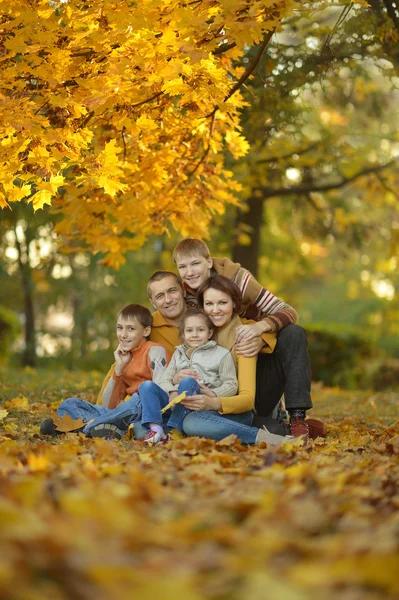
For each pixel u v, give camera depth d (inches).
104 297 732.0
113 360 736.3
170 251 709.3
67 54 202.8
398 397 418.6
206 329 207.9
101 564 74.0
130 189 278.8
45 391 321.7
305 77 331.3
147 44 200.8
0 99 199.8
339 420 302.4
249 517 99.3
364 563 77.1
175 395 202.8
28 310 731.4
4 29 205.6
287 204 597.9
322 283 1210.0
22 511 89.0
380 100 508.1
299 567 78.7
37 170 206.8
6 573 68.5
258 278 555.2
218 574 76.9
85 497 100.8
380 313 1014.4
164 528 91.4
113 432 202.5
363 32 304.2
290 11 207.0
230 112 233.8
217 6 202.8
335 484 125.1
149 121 225.5
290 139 457.7
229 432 196.1
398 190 534.3
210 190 294.7
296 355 208.2
